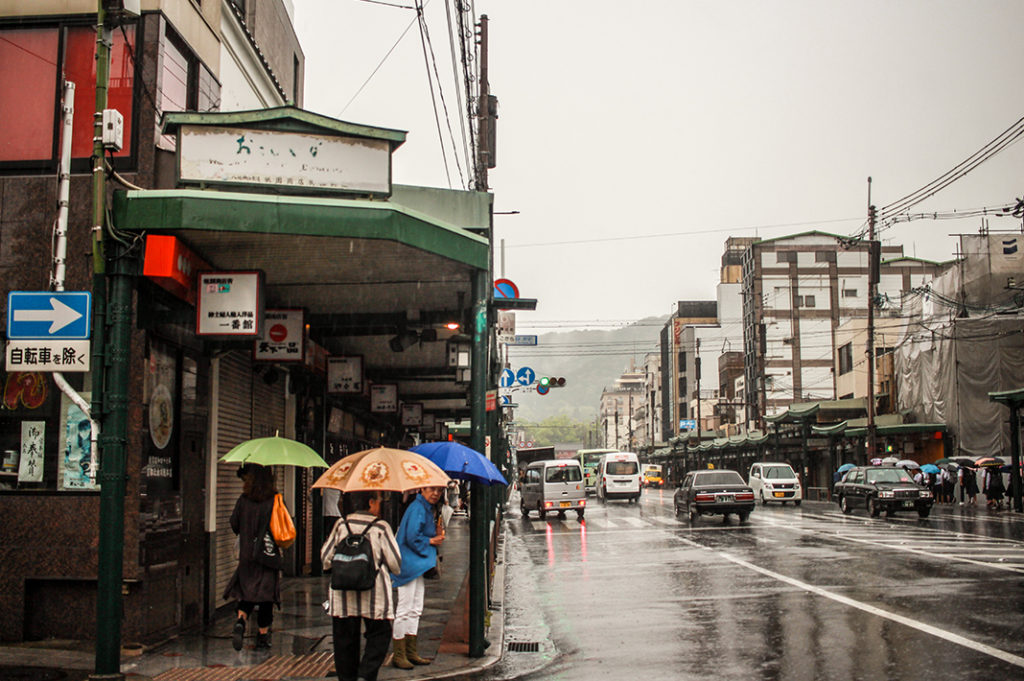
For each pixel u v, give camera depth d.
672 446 86.06
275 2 17.53
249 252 9.26
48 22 10.01
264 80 14.97
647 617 11.42
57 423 9.41
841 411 54.03
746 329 89.00
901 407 48.34
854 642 9.20
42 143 9.84
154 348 9.39
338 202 8.37
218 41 12.02
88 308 7.80
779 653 8.84
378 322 12.79
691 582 14.50
